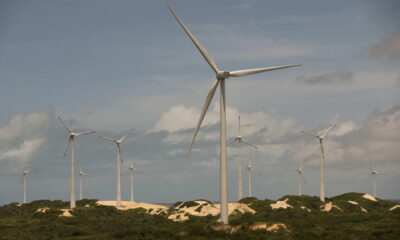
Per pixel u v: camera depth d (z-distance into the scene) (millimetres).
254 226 98000
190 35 94062
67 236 111688
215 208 156875
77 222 132500
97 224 131625
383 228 100875
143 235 102625
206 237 92125
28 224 130500
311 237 90125
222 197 95875
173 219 150125
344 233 95188
